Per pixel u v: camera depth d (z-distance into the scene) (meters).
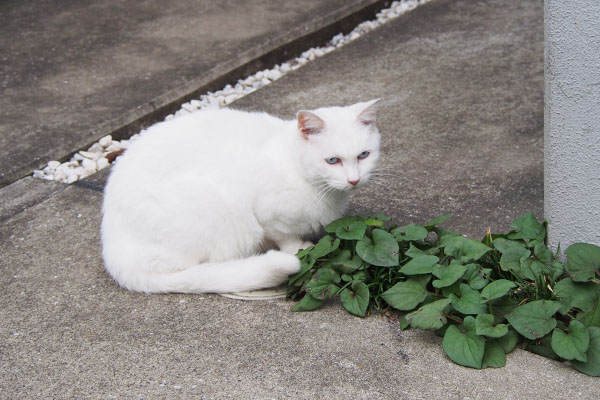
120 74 2.45
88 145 2.20
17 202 2.01
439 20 2.70
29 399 1.54
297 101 2.31
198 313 1.67
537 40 2.52
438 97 2.29
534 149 2.06
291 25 2.65
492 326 1.56
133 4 2.91
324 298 1.64
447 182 1.96
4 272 1.78
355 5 2.80
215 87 2.44
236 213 1.70
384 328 1.63
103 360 1.59
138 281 1.71
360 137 1.68
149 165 1.72
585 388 1.52
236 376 1.56
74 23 2.75
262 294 1.70
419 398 1.51
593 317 1.58
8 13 2.85
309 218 1.73
